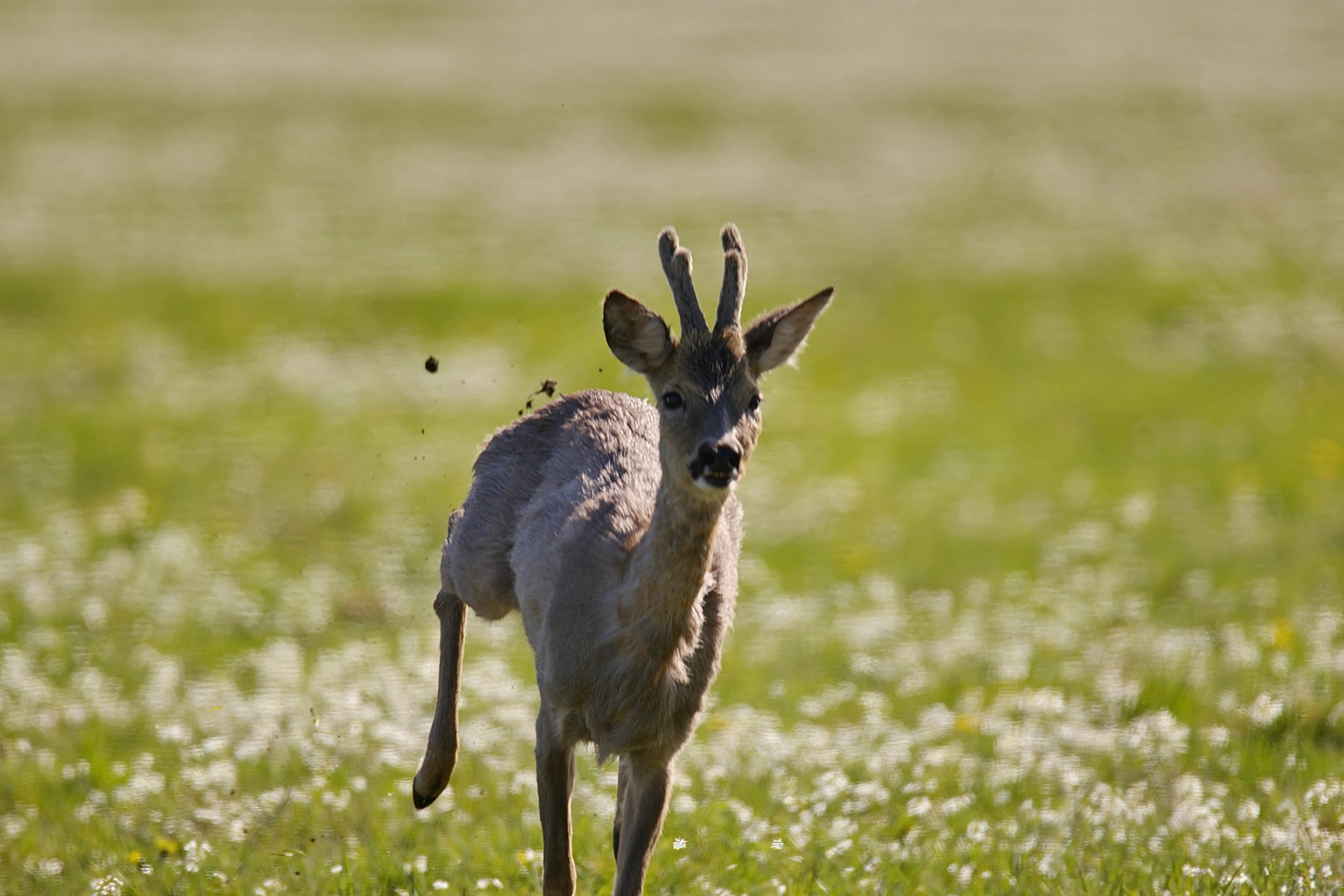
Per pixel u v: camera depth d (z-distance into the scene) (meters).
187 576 43.25
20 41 172.12
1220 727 29.88
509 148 124.69
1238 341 76.31
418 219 102.25
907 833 24.52
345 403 65.38
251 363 71.94
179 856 23.22
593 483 21.94
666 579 19.70
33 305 80.81
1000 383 71.00
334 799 25.50
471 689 33.38
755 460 59.38
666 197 108.62
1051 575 44.75
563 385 68.12
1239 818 24.27
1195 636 37.09
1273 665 33.75
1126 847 23.05
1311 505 51.91
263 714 30.44
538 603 21.31
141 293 83.19
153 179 111.75
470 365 71.62
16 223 97.75
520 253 93.25
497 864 22.95
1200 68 153.88
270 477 54.50
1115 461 58.78
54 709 30.92
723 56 169.50
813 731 30.05
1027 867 22.31
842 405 67.88
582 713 20.36
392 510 50.88
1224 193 107.31
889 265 91.06
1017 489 55.06
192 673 34.56
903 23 196.50
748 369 20.42
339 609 40.72
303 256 92.12
